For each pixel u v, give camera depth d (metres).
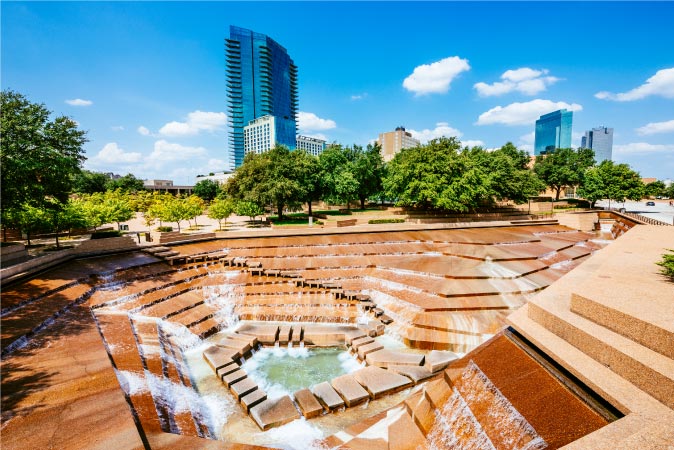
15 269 16.47
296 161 41.59
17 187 18.25
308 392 12.38
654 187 75.62
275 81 189.12
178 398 11.48
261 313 18.73
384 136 176.25
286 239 29.11
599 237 32.34
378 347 15.38
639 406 5.75
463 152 48.06
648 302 7.98
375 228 31.81
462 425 8.10
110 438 7.41
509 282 19.52
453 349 15.30
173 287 19.69
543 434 6.43
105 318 15.16
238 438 10.52
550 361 8.06
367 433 9.88
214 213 39.94
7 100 19.00
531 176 49.34
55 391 9.12
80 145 21.53
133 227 45.00
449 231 33.00
